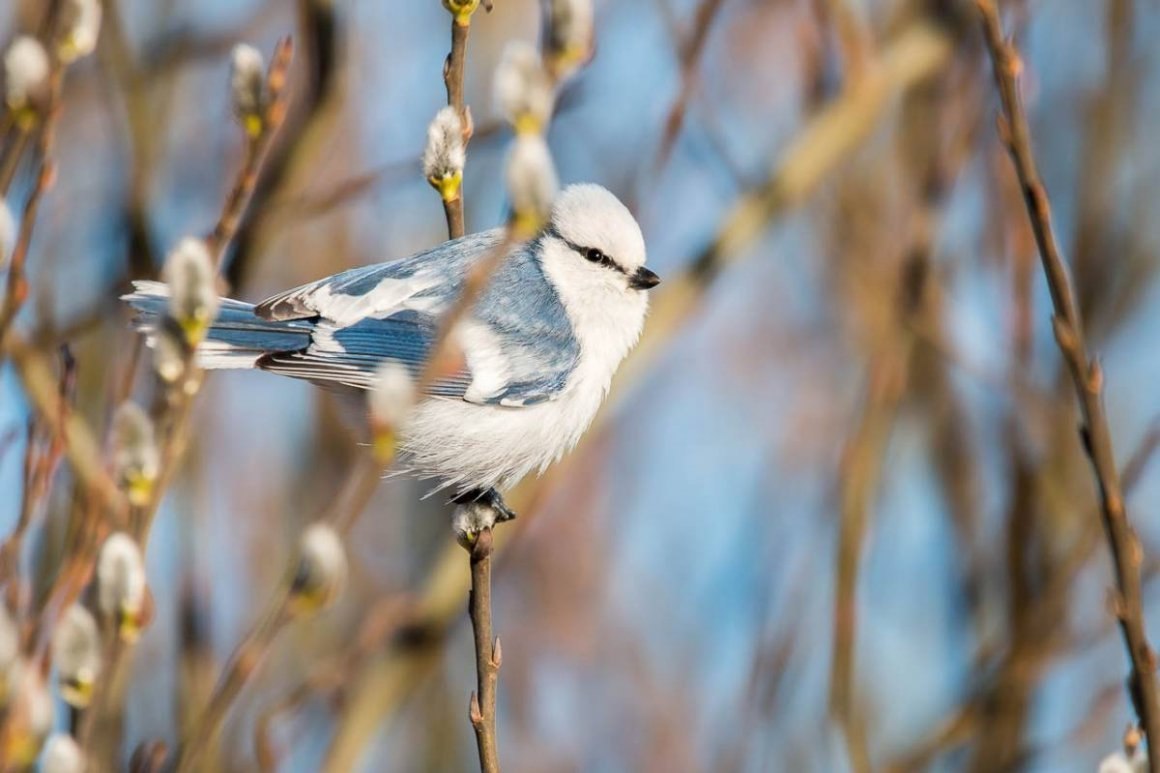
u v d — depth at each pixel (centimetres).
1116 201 1349
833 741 1154
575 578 1473
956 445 1295
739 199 1239
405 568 1329
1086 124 1338
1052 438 1227
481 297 957
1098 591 1261
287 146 1100
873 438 1180
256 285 1303
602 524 1495
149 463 509
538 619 1458
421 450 923
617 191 1305
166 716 1080
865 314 1295
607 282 1004
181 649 1055
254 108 585
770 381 1520
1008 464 1234
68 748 446
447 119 711
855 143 1230
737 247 1229
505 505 972
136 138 1116
